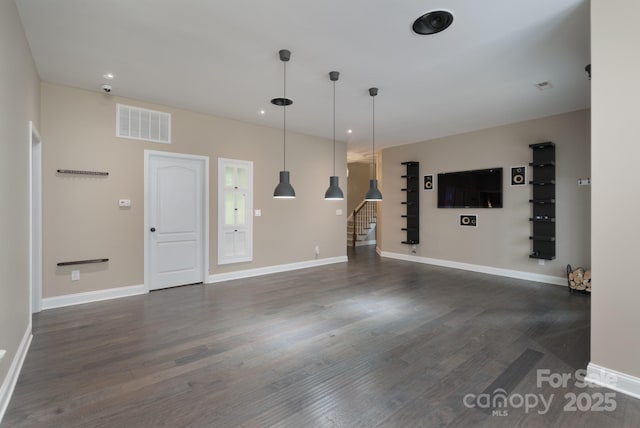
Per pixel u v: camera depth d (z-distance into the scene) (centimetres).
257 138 559
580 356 262
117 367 244
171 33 270
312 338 298
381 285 495
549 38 279
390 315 360
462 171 615
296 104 450
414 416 188
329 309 380
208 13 242
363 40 281
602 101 217
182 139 473
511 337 300
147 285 446
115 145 418
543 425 181
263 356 263
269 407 196
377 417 187
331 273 583
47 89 373
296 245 621
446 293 450
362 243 1030
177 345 282
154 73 349
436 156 661
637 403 201
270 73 348
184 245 486
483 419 186
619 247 214
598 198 221
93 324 330
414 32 269
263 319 346
